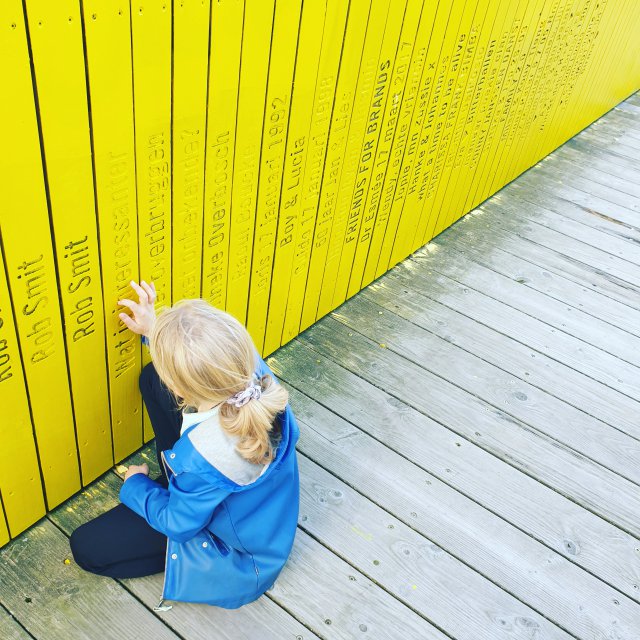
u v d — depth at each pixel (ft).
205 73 5.06
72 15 3.93
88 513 6.39
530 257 11.57
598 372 9.23
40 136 4.17
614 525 7.12
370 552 6.46
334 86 6.67
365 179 8.26
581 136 16.70
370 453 7.47
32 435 5.52
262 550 5.59
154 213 5.36
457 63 8.73
